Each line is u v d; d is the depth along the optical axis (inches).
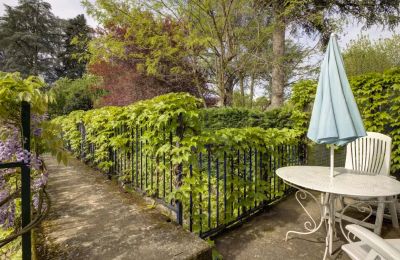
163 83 377.1
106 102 435.2
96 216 96.6
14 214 79.5
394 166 161.0
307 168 112.5
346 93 88.7
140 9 253.6
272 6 281.1
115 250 72.6
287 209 137.4
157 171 112.7
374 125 170.6
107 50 283.4
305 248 97.7
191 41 256.8
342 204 128.7
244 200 120.4
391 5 312.3
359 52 379.6
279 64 288.5
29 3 1190.3
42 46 1166.3
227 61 271.6
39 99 66.6
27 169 61.3
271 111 199.2
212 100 358.9
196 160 97.4
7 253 78.0
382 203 105.5
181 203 93.8
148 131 109.9
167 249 73.4
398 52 388.8
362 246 66.8
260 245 99.7
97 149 175.3
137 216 96.9
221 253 93.8
